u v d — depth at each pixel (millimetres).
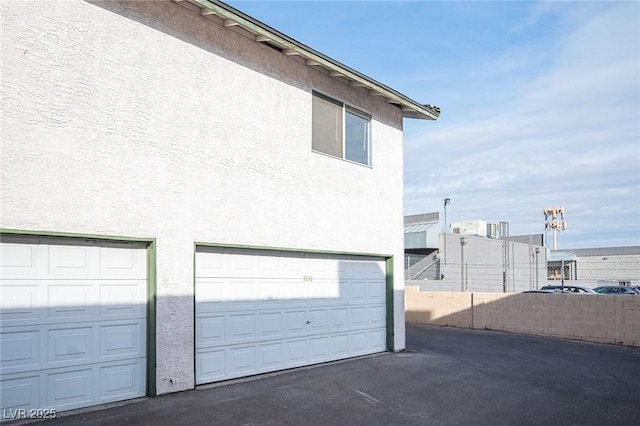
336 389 7996
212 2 7699
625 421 6738
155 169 7379
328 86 10469
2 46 5945
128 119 7105
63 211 6375
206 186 8031
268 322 8977
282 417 6520
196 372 7820
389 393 7891
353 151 11102
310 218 9812
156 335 7223
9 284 6035
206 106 8117
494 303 16875
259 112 8969
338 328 10406
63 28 6492
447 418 6707
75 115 6547
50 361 6297
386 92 11344
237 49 8672
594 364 10820
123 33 7121
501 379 9117
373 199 11414
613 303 13984
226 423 6188
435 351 12078
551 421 6680
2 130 5902
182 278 7598
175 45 7754
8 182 5934
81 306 6613
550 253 37812
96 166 6723
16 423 5895
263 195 8930
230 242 8320
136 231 7109
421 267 27016
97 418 6164
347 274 10742
